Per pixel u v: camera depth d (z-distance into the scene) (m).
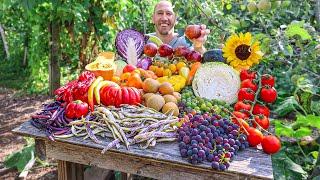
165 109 1.94
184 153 1.64
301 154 2.89
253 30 3.32
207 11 2.84
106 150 1.70
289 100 2.77
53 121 1.89
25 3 3.59
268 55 2.35
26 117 5.54
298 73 2.44
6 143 4.61
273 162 2.43
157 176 1.74
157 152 1.69
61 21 5.25
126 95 1.98
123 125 1.83
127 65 2.30
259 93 2.06
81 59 5.43
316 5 2.42
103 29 5.11
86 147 1.76
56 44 5.40
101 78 2.07
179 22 3.67
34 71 6.46
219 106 2.01
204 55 2.32
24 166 3.70
